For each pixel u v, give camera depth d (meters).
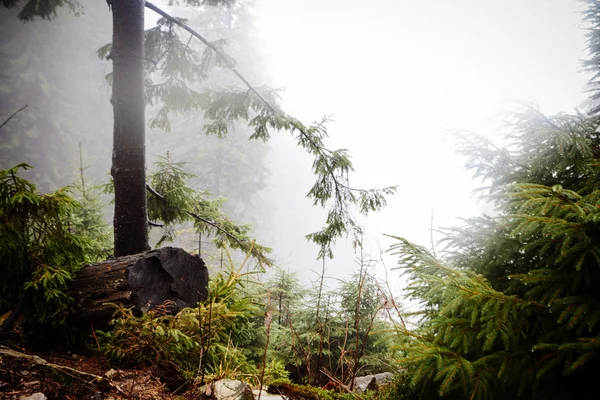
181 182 5.92
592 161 2.23
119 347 2.76
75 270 3.21
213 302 3.46
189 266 3.68
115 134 4.15
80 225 5.82
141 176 4.22
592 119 2.52
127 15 4.12
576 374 1.89
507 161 2.69
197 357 2.88
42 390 1.89
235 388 2.30
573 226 1.76
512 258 2.48
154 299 3.25
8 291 2.94
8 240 2.80
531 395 1.95
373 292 5.23
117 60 4.12
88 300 3.03
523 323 1.91
